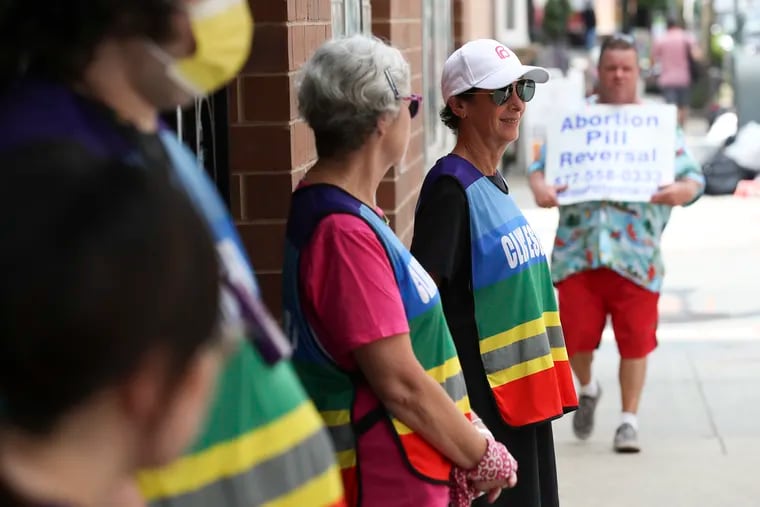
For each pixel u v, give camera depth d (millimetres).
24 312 1195
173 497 2340
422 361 3617
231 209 5379
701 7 43594
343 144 3512
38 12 2076
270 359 2363
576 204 7523
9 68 2090
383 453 3477
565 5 41969
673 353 10312
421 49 10242
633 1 55094
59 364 1207
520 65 4613
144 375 1250
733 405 8844
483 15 18906
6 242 1214
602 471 7484
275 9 5258
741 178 19078
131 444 1283
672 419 8531
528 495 4504
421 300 3562
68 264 1203
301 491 2469
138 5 2080
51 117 1994
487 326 4422
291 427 2455
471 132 4598
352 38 3553
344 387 3508
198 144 5266
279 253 5398
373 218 3494
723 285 12930
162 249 1250
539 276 4598
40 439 1244
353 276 3395
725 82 36625
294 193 3566
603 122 7492
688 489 7176
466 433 3531
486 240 4402
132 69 2139
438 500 3521
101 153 1403
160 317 1241
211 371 1340
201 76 2268
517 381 4457
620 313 7590
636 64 7715
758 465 7570
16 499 1271
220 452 2373
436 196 4410
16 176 1269
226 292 2016
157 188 1294
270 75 5297
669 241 15523
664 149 7457
